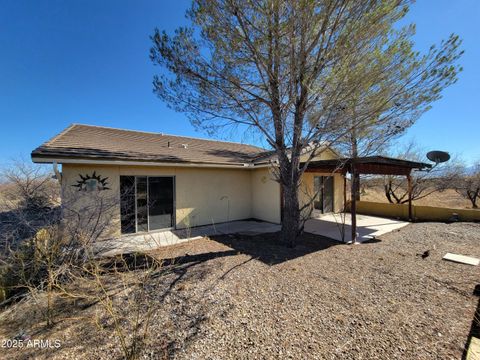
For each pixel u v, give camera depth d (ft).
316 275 15.46
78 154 23.31
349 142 26.43
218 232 29.63
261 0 16.12
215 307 11.55
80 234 14.78
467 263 17.67
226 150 45.06
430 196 63.41
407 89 17.38
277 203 35.19
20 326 10.39
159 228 30.48
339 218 39.22
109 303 9.91
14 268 13.06
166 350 8.59
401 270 16.39
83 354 8.52
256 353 8.30
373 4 15.57
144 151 30.25
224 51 18.16
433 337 9.07
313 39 17.44
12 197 18.66
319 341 8.91
